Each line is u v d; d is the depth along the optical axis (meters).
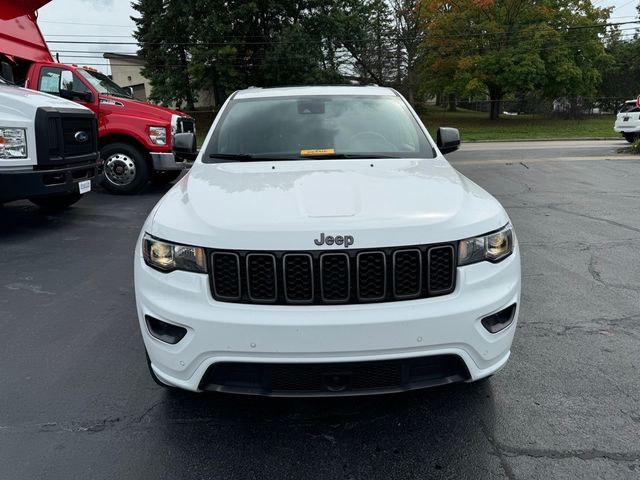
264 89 4.43
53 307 4.25
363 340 2.23
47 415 2.77
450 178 2.98
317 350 2.23
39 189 6.10
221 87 36.16
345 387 2.31
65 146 6.54
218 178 3.04
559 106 44.56
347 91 4.28
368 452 2.47
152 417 2.76
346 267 2.28
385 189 2.71
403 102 4.20
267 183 2.86
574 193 9.54
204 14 34.59
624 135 20.89
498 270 2.46
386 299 2.31
